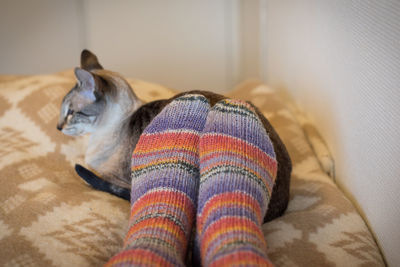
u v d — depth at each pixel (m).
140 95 1.29
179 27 1.96
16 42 1.89
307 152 1.11
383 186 0.77
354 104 0.90
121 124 1.03
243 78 2.07
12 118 1.19
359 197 0.91
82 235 0.81
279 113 1.23
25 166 1.02
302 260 0.76
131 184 0.93
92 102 0.99
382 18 0.74
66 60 1.95
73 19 1.89
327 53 1.07
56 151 1.12
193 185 0.85
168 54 2.00
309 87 1.26
